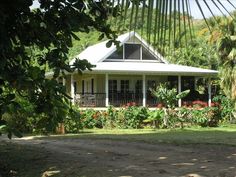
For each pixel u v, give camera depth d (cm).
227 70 2638
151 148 1290
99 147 1346
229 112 2712
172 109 2517
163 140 1534
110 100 2958
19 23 802
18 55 853
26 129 1966
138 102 3006
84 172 888
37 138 1739
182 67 3059
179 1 268
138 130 2322
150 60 3138
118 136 1805
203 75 3038
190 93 3158
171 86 3238
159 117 2480
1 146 1405
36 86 791
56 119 827
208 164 941
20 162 1070
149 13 266
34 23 801
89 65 870
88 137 1744
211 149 1227
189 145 1348
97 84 3123
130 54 3117
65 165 993
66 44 839
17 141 1603
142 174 831
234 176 790
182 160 1012
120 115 2506
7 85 848
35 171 952
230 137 1695
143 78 2927
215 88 3362
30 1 776
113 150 1254
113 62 3066
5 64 752
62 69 845
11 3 767
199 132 2103
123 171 875
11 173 953
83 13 790
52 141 1588
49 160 1076
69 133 2098
